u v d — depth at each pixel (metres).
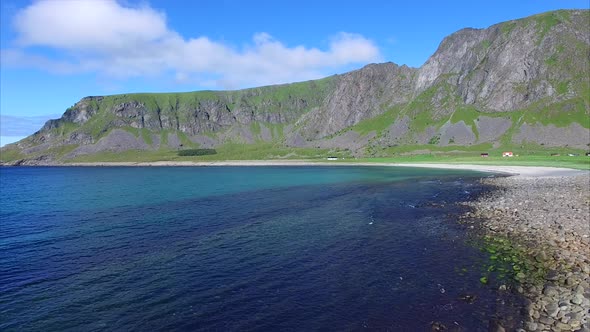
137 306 23.72
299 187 90.56
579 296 21.47
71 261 32.78
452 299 23.59
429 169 153.88
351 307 23.09
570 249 30.17
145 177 147.88
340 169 174.62
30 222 50.94
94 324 21.59
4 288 26.80
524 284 24.97
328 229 43.44
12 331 20.92
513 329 19.31
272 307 23.31
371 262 31.34
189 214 54.50
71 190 96.81
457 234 39.34
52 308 23.59
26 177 166.00
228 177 134.50
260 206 61.09
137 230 44.53
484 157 186.50
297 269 29.92
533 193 61.72
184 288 26.36
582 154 184.38
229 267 30.55
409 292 25.00
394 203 61.50
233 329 20.77
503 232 38.34
